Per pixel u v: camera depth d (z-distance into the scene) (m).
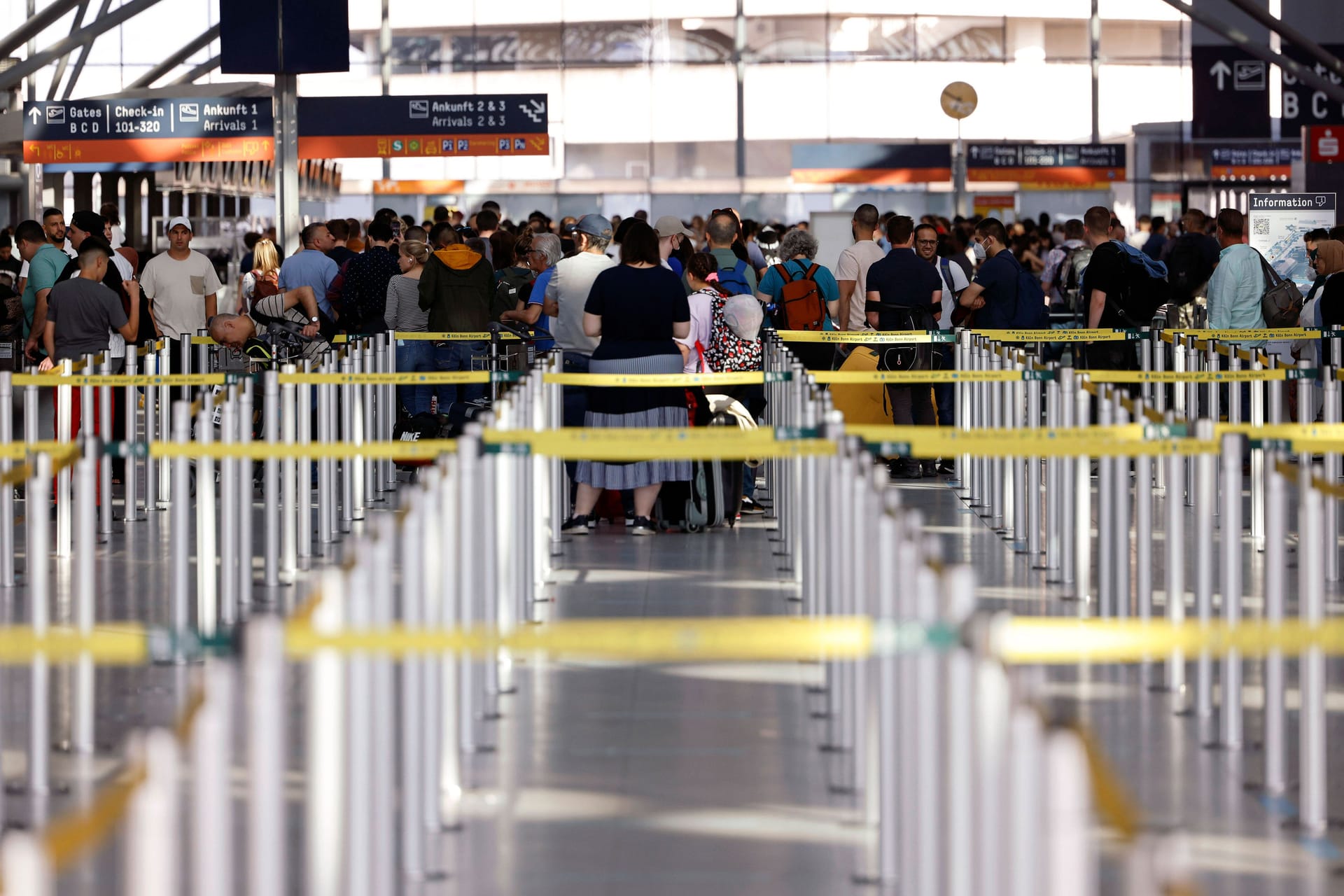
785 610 17.05
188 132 39.28
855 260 28.97
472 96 41.62
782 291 28.31
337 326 30.28
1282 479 11.31
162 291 28.67
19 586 18.81
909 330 27.70
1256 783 11.31
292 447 14.30
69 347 25.02
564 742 12.46
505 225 40.00
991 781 6.80
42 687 11.05
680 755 12.12
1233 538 12.39
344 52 38.41
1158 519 23.94
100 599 17.92
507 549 14.26
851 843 10.20
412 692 9.65
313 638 7.19
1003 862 6.73
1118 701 13.48
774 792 11.24
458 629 11.40
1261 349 27.81
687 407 22.02
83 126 39.44
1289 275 35.28
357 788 7.99
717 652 7.24
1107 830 10.42
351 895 8.02
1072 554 19.09
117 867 9.85
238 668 14.43
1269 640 7.82
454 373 20.92
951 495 26.05
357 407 23.52
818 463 14.11
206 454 14.23
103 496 22.09
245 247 49.25
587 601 17.69
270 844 6.88
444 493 10.77
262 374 26.61
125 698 13.66
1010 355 24.23
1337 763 11.84
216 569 19.62
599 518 23.89
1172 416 14.71
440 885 9.54
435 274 28.61
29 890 4.81
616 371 20.92
